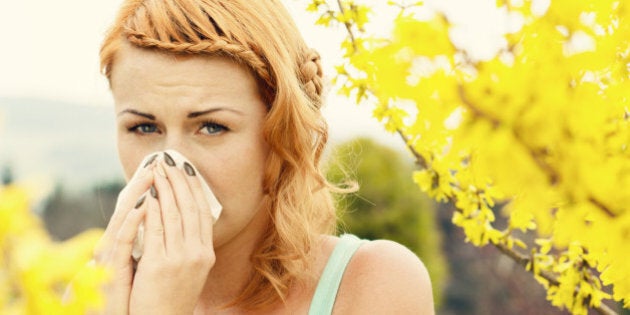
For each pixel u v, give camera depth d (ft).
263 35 4.44
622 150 2.21
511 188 2.09
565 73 2.17
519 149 2.04
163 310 4.11
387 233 36.94
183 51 4.09
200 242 4.22
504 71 2.06
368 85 5.11
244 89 4.27
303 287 4.85
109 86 4.55
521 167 2.05
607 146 2.19
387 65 2.08
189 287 4.18
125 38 4.25
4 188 1.69
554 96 2.05
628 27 2.73
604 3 2.77
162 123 4.22
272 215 4.77
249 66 4.27
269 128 4.39
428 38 2.04
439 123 2.07
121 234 4.20
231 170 4.28
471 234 5.28
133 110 4.22
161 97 4.13
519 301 43.06
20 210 1.68
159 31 4.14
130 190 4.24
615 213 2.16
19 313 1.71
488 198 5.22
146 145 4.38
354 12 5.16
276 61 4.42
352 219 36.68
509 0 2.20
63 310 1.76
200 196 4.24
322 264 4.96
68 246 1.74
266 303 4.81
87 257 1.76
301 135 4.68
